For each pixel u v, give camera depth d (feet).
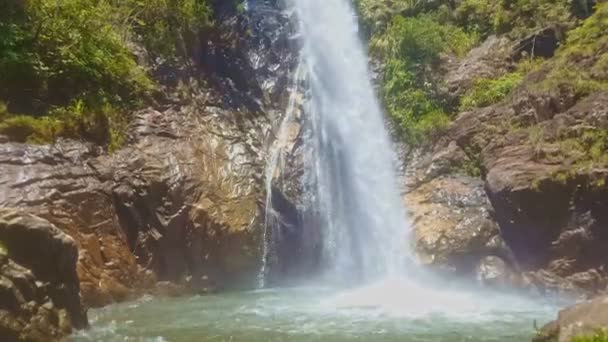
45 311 29.55
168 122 53.78
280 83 65.31
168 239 47.01
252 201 52.70
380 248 56.29
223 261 49.21
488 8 72.23
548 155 50.34
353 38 75.97
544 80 56.65
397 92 67.46
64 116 47.01
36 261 30.27
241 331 32.24
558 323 26.35
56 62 50.29
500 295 46.68
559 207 47.96
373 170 63.31
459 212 53.21
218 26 66.13
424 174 58.70
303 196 57.88
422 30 69.56
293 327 33.40
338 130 65.62
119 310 38.75
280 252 53.36
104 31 54.13
